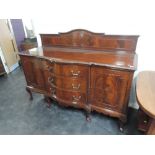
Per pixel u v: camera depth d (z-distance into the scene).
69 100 1.68
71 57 1.51
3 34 3.23
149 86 1.19
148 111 0.91
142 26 1.45
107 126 1.66
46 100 2.12
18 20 3.74
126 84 1.28
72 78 1.49
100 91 1.45
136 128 1.60
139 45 1.54
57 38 1.87
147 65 1.58
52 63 1.51
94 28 1.70
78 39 1.74
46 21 1.97
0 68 3.12
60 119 1.81
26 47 3.59
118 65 1.23
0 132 1.63
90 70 1.37
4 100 2.27
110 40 1.56
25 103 2.18
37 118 1.85
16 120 1.83
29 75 1.92
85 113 1.88
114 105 1.45
